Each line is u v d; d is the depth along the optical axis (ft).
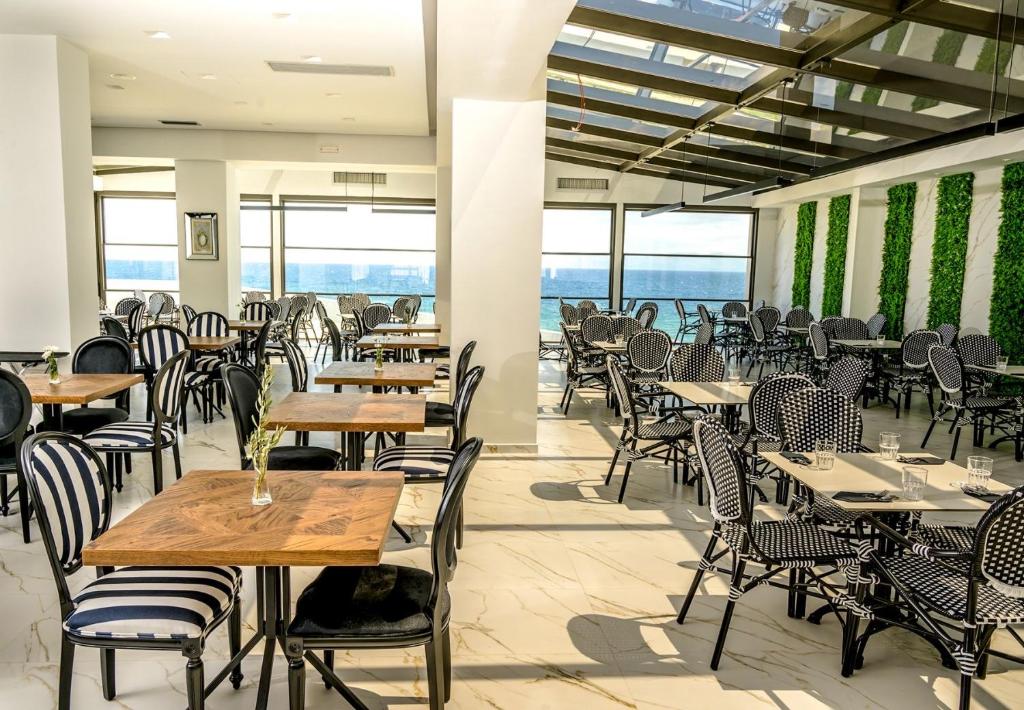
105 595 7.60
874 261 40.68
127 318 36.24
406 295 49.98
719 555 10.59
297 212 48.55
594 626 10.71
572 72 27.14
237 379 12.89
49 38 20.75
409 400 14.35
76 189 21.71
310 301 43.50
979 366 24.20
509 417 21.11
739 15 20.75
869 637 10.18
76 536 7.93
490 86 18.75
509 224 20.61
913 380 28.27
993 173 31.91
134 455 19.53
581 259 50.44
